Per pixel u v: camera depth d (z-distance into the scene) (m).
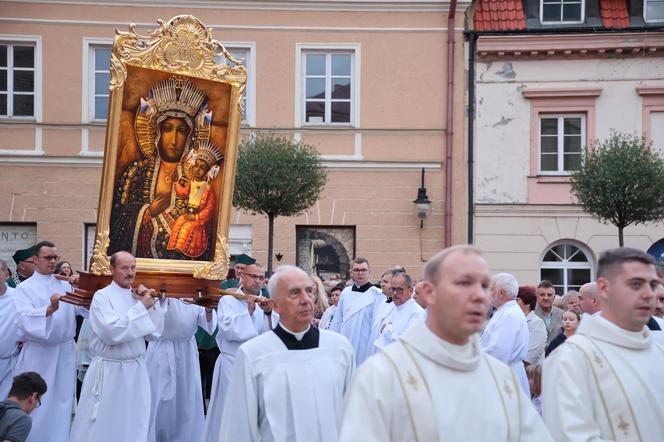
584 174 18.34
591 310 7.17
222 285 12.35
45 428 9.48
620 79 21.52
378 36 21.23
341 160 21.19
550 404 4.61
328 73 21.33
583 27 21.39
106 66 21.03
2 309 9.87
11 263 20.72
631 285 4.70
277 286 5.94
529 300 10.59
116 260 8.70
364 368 3.91
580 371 4.61
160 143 9.50
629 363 4.66
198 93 9.66
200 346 12.45
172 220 9.66
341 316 12.14
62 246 20.77
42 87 20.75
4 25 20.61
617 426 4.54
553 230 21.48
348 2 21.12
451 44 21.25
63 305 9.56
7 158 20.70
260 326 9.86
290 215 18.39
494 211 21.45
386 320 10.78
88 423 8.50
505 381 4.02
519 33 21.36
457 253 3.88
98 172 20.86
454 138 21.30
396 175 21.28
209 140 9.81
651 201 17.89
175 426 9.95
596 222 21.41
